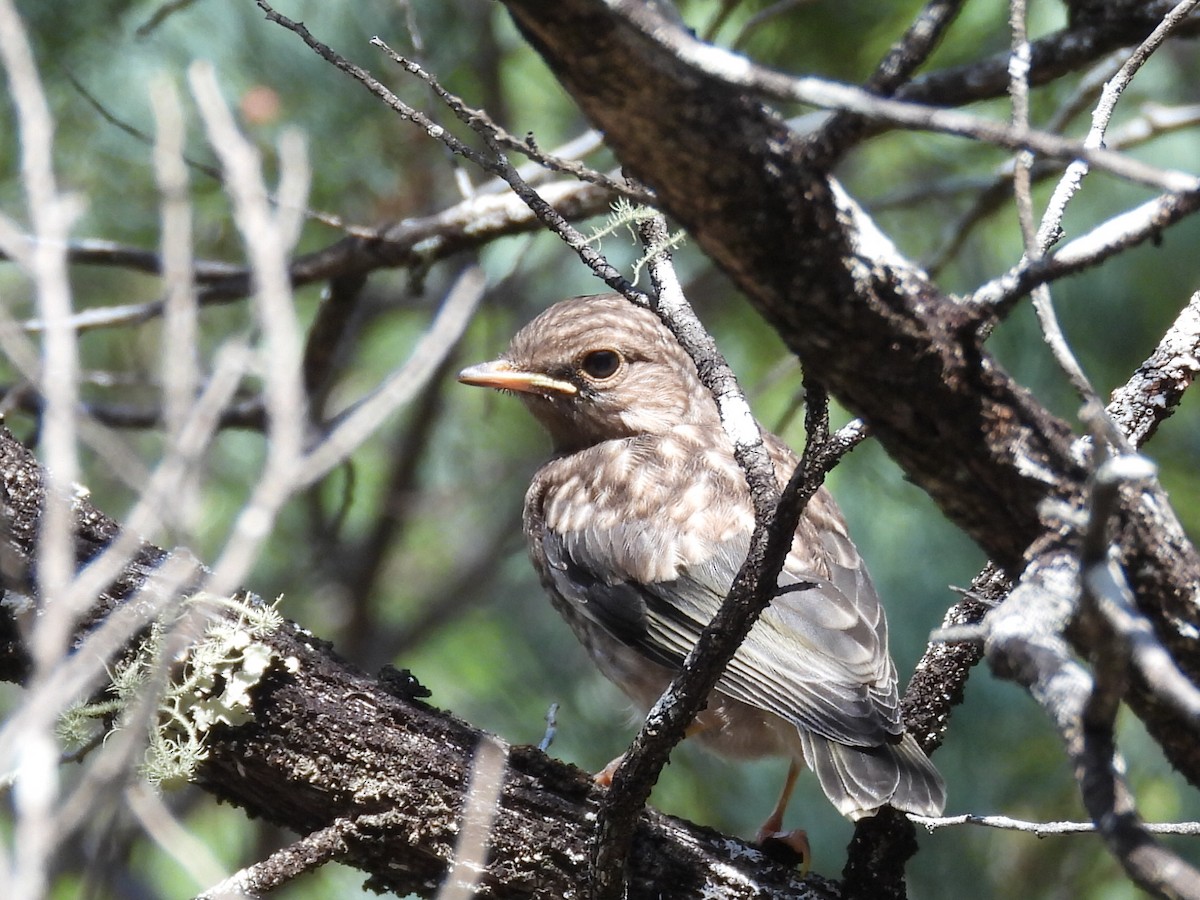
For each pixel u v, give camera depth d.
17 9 11.17
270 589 14.53
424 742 6.98
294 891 13.23
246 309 13.77
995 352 12.14
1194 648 5.18
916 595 12.13
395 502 14.16
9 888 4.01
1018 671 4.39
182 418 4.63
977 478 5.05
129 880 12.23
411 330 15.36
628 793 6.38
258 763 6.77
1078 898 11.73
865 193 13.76
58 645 4.33
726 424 5.88
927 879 11.74
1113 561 4.57
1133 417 6.47
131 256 10.49
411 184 12.41
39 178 4.66
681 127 4.26
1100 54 9.59
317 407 11.80
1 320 4.96
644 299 6.06
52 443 4.53
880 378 4.84
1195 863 11.33
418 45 10.23
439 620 14.50
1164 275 12.04
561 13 4.02
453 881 6.13
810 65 12.27
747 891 7.16
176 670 6.59
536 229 10.85
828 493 9.91
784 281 4.61
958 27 12.26
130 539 4.59
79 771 7.72
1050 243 5.38
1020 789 11.83
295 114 11.79
